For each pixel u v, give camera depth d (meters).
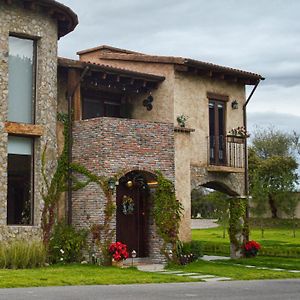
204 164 25.98
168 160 22.73
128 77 24.12
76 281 15.77
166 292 14.22
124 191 23.52
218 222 57.31
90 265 20.56
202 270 21.09
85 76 23.20
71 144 22.27
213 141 26.48
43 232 21.09
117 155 21.42
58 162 22.02
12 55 21.06
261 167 57.84
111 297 12.82
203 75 26.28
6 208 20.23
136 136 21.97
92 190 21.42
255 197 57.16
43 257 19.75
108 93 25.36
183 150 24.69
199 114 26.02
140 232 23.47
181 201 24.48
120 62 26.62
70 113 22.34
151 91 25.53
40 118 21.34
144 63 25.89
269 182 57.38
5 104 20.48
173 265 22.16
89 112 24.81
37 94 21.42
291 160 58.34
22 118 21.23
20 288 14.27
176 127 24.30
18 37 21.22
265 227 55.72
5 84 20.48
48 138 21.52
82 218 21.66
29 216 21.16
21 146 21.17
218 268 21.98
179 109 25.11
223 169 26.36
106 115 25.42
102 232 21.03
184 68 25.02
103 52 27.41
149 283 16.55
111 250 20.84
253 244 27.48
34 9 21.20
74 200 21.97
